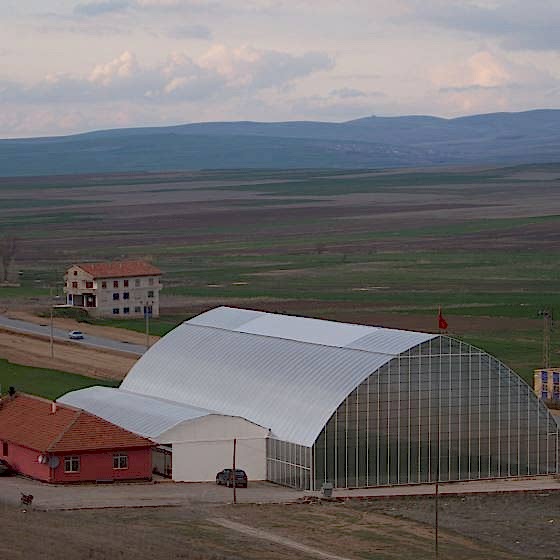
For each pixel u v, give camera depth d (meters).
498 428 119.94
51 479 112.12
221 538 90.88
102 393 137.62
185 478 117.00
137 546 81.81
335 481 114.25
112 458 114.31
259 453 118.88
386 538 94.75
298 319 140.00
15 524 85.25
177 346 142.12
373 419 115.31
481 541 95.38
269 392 123.19
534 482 118.94
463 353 118.25
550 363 188.25
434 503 108.44
